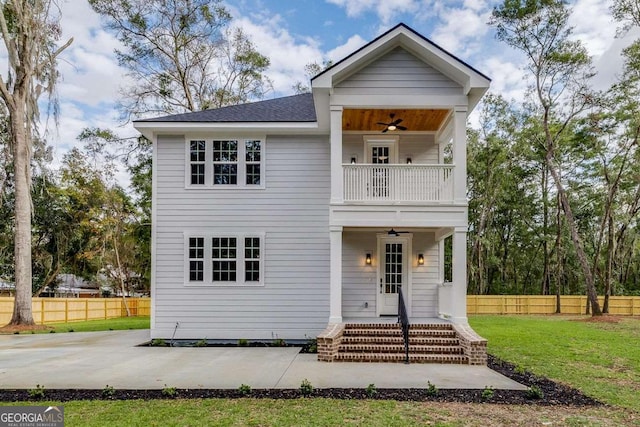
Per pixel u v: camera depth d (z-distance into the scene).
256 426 5.08
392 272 13.37
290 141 13.02
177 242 12.72
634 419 5.50
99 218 25.50
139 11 22.23
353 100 10.88
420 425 5.11
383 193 10.89
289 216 12.83
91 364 8.95
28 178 17.14
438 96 10.84
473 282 28.64
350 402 6.10
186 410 5.71
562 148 25.11
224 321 12.52
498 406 5.98
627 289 29.16
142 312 26.34
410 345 9.85
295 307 12.59
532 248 30.53
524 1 19.23
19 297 16.73
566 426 5.15
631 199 23.81
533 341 12.60
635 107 20.02
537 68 20.62
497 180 27.17
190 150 12.99
